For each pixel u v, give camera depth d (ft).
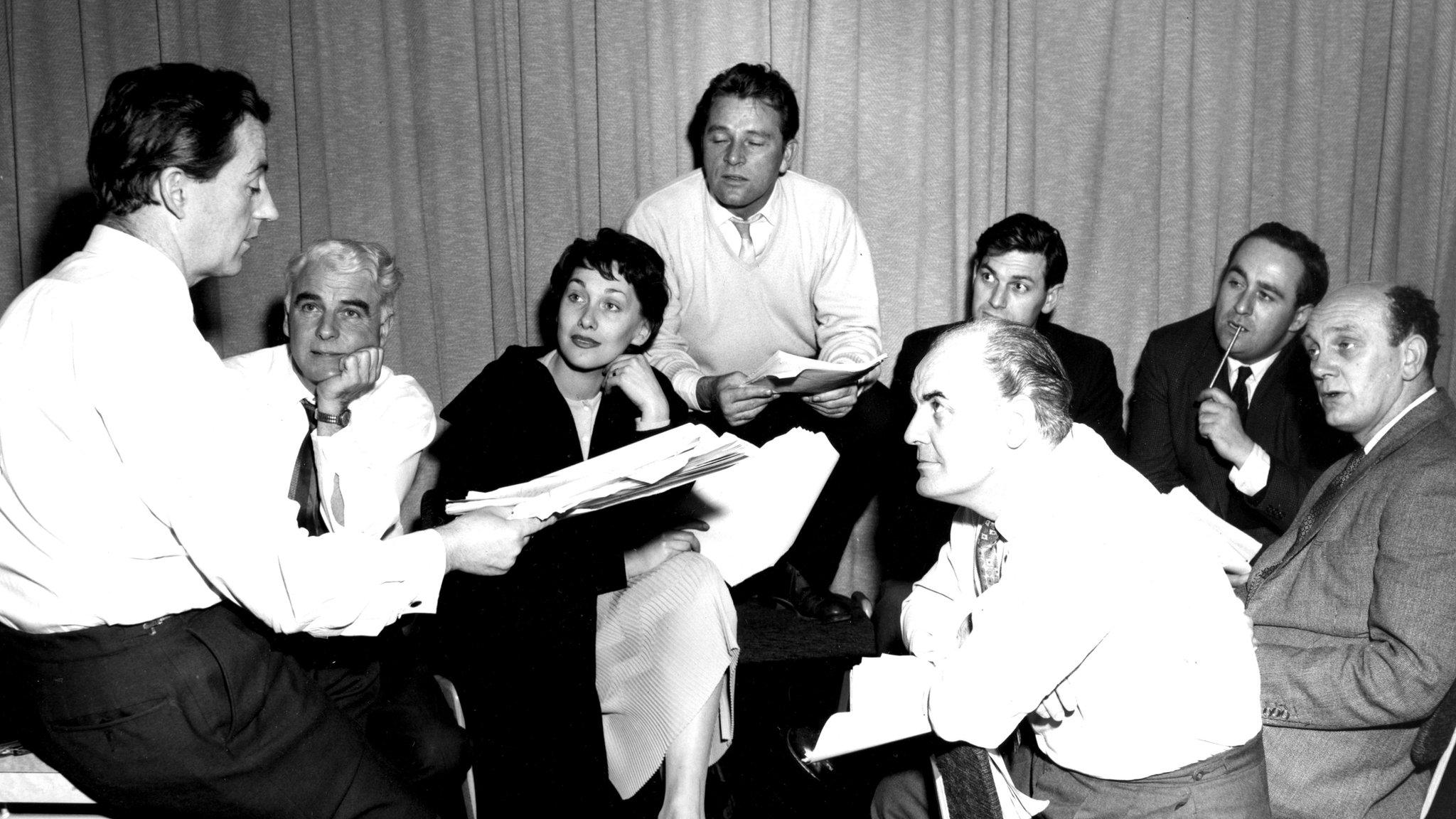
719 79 10.91
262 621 5.48
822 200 11.46
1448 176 14.08
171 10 12.53
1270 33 13.78
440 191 13.07
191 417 5.07
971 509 5.78
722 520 8.74
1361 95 14.03
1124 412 13.94
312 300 8.13
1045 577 5.10
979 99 13.39
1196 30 13.67
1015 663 5.03
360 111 12.84
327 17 12.64
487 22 12.79
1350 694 6.11
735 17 13.05
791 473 8.87
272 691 5.38
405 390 8.37
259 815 5.36
